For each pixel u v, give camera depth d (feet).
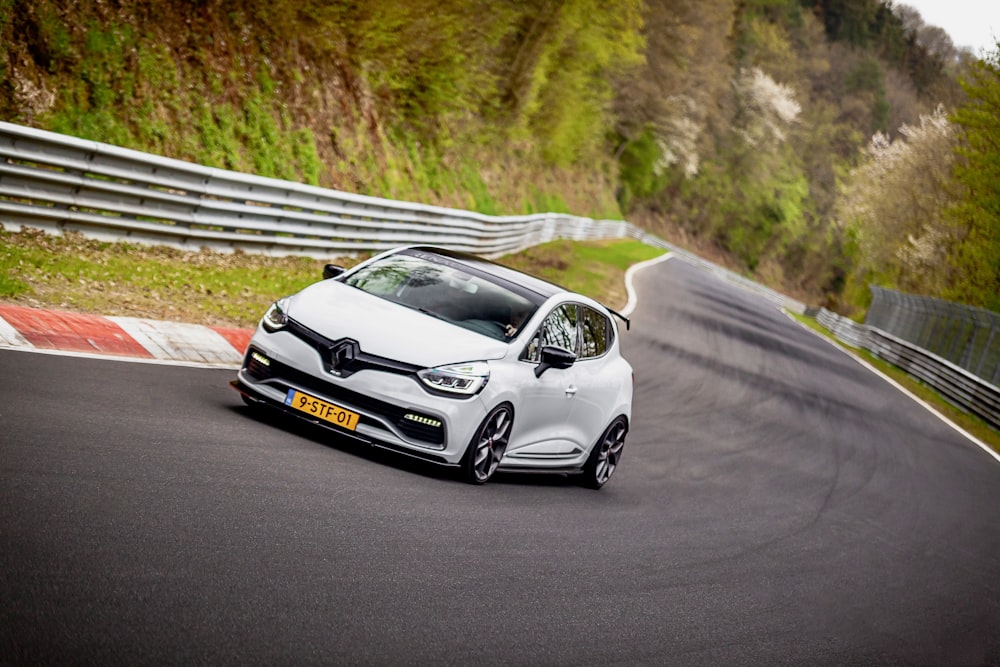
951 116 173.88
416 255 28.99
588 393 29.94
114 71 53.98
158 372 27.53
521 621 17.83
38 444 18.22
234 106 64.59
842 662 22.06
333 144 77.97
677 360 71.15
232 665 12.37
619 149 264.11
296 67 73.82
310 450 23.81
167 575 14.38
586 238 172.55
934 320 131.03
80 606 12.61
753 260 350.43
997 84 170.19
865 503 44.04
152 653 12.01
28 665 10.82
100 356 27.20
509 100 133.39
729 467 43.34
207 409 24.81
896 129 386.11
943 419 87.40
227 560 15.66
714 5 260.42
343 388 23.86
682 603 22.49
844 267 360.07
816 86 374.84
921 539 39.86
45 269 34.65
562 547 23.70
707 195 325.83
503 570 20.36
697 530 30.68
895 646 24.73
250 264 50.67
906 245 204.95
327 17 75.20
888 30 405.39
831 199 355.15
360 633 14.79
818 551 32.73
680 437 46.91
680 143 267.80
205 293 40.65
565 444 29.71
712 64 268.41
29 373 23.24
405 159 94.48
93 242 41.27
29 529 14.40
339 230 60.44
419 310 26.40
